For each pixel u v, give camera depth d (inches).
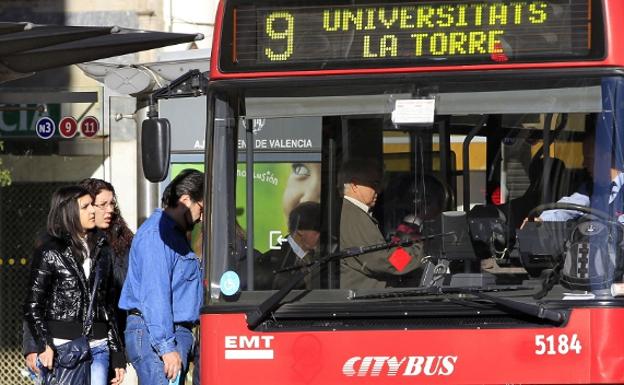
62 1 1154.0
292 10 559.5
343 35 555.8
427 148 552.7
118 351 713.6
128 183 1127.0
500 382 517.0
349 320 537.0
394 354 523.8
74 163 1141.1
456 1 548.1
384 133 553.6
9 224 1165.7
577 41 537.6
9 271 1159.6
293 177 560.4
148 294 674.2
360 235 550.6
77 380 689.0
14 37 695.7
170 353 670.5
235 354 541.0
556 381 515.5
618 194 529.3
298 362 532.7
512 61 542.6
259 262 554.9
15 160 1144.2
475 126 548.1
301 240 554.3
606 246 526.3
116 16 1149.7
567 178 537.3
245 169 560.4
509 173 545.6
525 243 536.7
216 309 546.9
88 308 693.3
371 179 553.6
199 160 943.0
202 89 639.8
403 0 552.4
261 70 560.1
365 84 553.6
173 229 687.7
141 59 1115.3
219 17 564.1
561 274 528.7
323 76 556.1
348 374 527.5
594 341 516.4
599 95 534.6
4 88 1134.4
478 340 518.9
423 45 550.3
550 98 539.8
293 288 544.7
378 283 545.6
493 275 540.1
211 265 556.4
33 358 685.3
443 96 548.4
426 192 550.9
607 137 532.1
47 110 1121.4
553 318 517.7
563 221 534.6
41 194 1162.6
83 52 779.4
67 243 690.8
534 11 541.6
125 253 741.3
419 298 532.1
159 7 1148.5
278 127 559.8
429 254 546.0
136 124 1059.9
